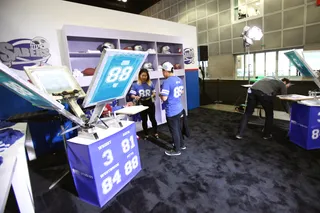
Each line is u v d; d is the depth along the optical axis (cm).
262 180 211
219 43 690
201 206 177
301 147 284
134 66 175
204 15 722
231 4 628
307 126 268
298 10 488
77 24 333
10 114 288
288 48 530
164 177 229
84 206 187
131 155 226
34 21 292
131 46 421
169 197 192
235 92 624
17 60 285
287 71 563
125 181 216
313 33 471
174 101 266
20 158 153
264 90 299
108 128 206
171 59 517
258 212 165
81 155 173
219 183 211
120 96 200
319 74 276
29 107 302
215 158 270
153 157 285
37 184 231
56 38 315
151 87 349
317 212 161
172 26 505
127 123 227
